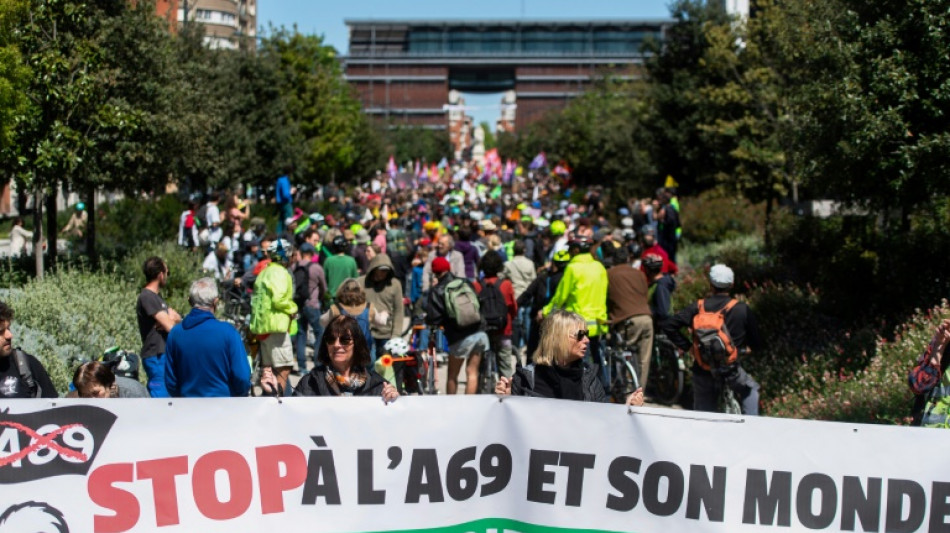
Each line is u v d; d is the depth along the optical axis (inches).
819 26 498.6
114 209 1050.1
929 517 196.7
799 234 707.4
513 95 7805.1
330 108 1756.9
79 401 194.2
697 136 1109.7
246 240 701.3
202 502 197.9
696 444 199.8
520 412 203.0
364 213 1189.1
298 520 200.2
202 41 1131.3
